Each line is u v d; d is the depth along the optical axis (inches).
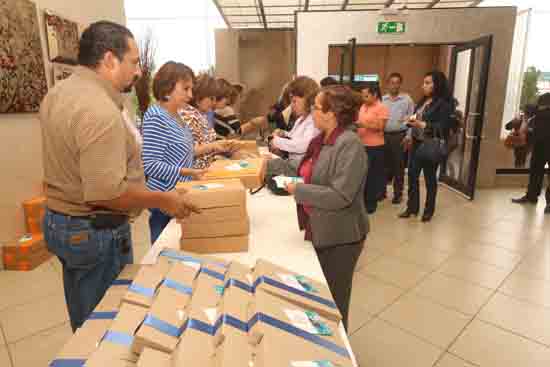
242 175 62.6
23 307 94.3
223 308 30.6
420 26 203.6
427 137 147.8
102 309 35.4
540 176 180.2
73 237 48.2
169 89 67.3
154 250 52.8
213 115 124.0
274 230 61.3
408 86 310.5
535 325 88.2
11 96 115.3
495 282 107.7
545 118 171.3
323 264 61.9
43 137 46.6
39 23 127.2
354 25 205.8
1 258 112.8
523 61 255.0
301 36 208.7
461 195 196.4
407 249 129.8
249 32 313.9
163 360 26.2
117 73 46.6
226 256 51.6
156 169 64.6
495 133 209.2
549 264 118.8
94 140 40.9
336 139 57.7
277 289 34.4
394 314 92.7
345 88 57.9
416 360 77.0
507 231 146.5
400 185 180.4
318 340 28.7
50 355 77.5
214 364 25.2
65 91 43.8
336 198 55.7
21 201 122.6
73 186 46.3
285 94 86.7
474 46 184.1
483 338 83.7
